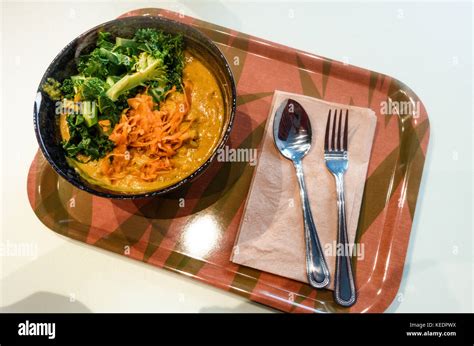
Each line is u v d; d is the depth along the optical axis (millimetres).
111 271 375
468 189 393
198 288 369
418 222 383
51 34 466
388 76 417
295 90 420
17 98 440
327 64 423
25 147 421
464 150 405
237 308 362
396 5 468
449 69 438
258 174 383
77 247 383
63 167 343
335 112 397
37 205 385
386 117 408
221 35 438
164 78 371
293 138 392
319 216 372
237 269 362
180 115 363
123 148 358
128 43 374
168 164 359
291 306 343
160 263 360
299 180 378
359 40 454
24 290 373
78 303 367
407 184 382
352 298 344
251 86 422
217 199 385
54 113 362
